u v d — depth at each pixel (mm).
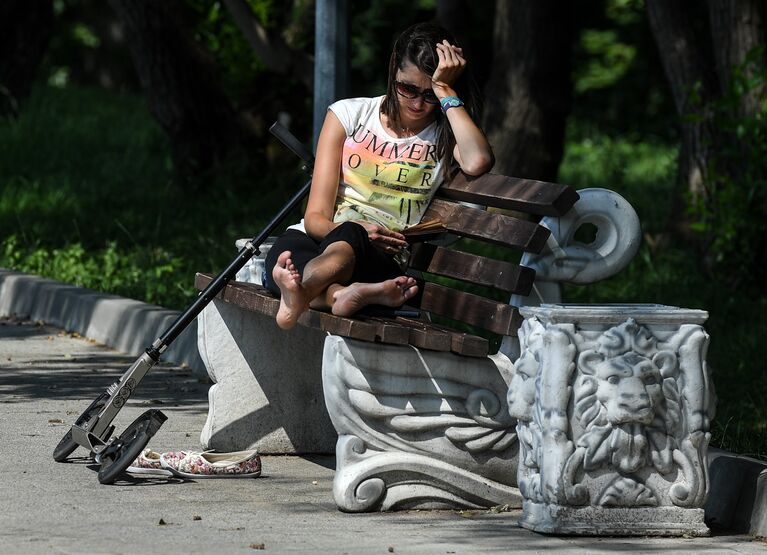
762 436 13906
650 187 37531
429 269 11648
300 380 13188
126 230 28141
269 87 33531
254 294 11773
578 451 9891
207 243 27250
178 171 33375
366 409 10547
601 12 63062
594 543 9734
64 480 11477
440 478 10734
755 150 23172
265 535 9680
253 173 33188
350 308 10734
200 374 17562
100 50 87375
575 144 51281
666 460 10016
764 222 23188
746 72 23453
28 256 25859
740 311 21953
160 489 11312
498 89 28875
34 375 17297
